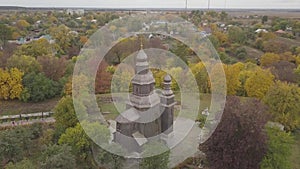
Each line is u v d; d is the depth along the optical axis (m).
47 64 93.38
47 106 84.50
